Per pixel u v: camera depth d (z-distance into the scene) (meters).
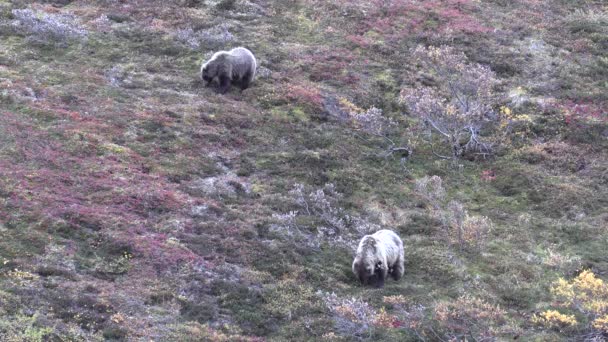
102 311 31.39
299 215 43.22
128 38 62.56
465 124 53.19
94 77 55.16
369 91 59.41
